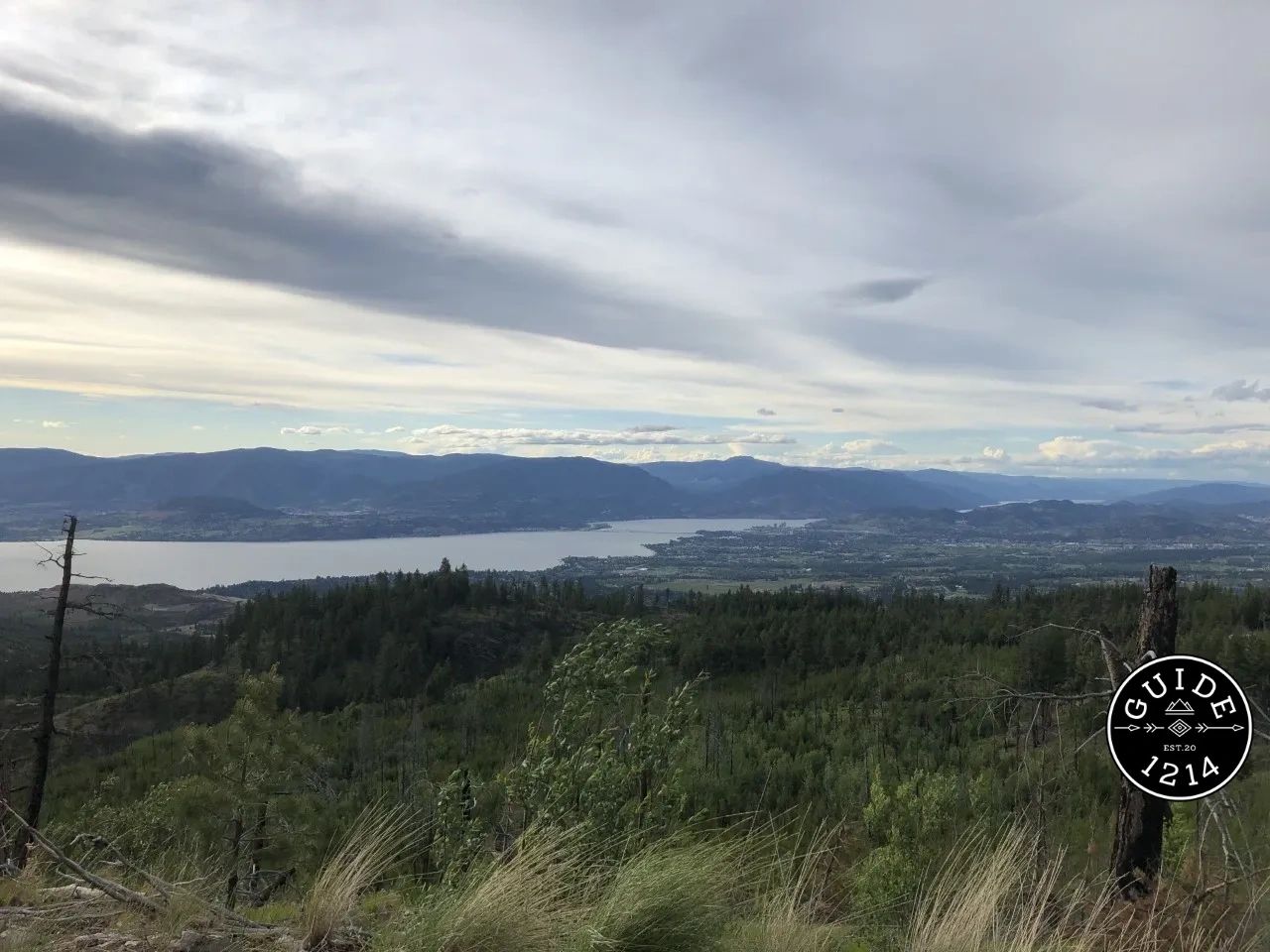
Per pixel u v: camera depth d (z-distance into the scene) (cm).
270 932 327
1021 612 5444
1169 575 579
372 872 366
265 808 1030
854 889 401
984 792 646
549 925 303
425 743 3878
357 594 8938
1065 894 422
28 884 373
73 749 3631
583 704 566
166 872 408
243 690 1169
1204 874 459
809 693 5294
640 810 485
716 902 315
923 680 4341
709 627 6931
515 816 504
